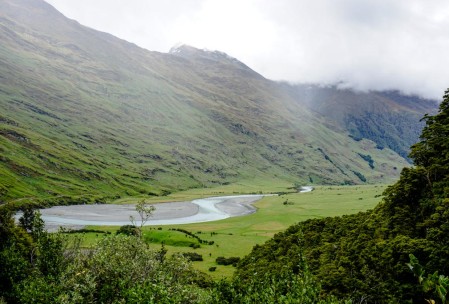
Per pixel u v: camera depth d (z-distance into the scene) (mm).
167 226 169625
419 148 77625
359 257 60156
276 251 87438
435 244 53000
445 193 61188
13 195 193250
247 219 197625
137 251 45344
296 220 188625
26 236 74125
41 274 44781
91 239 119438
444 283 24891
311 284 30344
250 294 31938
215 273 94875
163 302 30297
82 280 39875
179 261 47125
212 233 153250
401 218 65250
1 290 48938
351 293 51188
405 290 50562
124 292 33750
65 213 190875
